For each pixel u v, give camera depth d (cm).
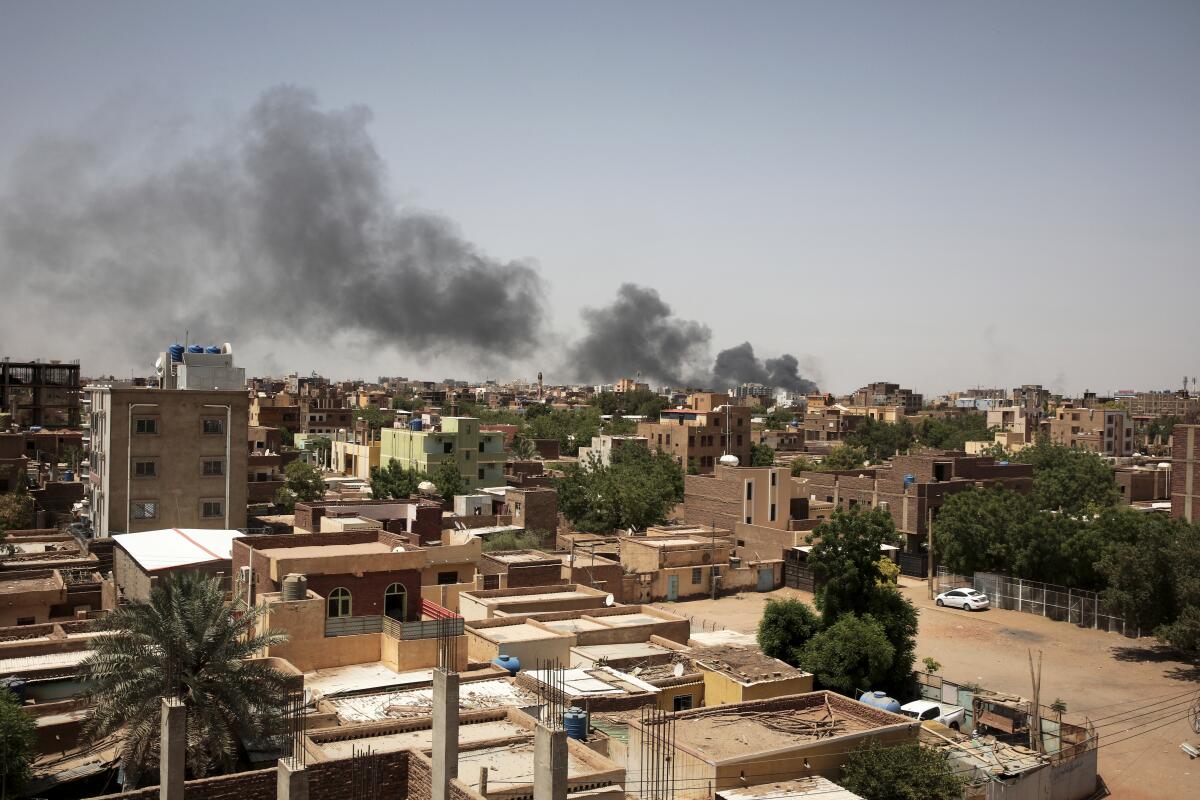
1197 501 7706
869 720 3456
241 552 4006
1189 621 5206
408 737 2762
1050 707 4391
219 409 6850
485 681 3441
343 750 2631
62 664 3123
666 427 13225
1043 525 7038
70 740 2817
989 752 3794
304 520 6031
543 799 1988
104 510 6650
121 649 2597
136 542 5031
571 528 9506
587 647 4262
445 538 6253
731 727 3319
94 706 2761
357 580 3750
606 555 8106
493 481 11044
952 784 3144
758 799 2812
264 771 2397
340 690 3197
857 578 5381
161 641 2588
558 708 3116
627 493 9275
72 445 11338
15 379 13862
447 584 5081
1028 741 4194
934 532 7825
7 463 8169
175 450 6725
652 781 2922
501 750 2630
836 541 5481
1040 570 7025
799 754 3067
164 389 6975
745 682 3806
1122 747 4331
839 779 3172
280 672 2942
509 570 5503
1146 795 3875
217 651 2608
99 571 5697
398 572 3841
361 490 10519
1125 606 5716
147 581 4378
